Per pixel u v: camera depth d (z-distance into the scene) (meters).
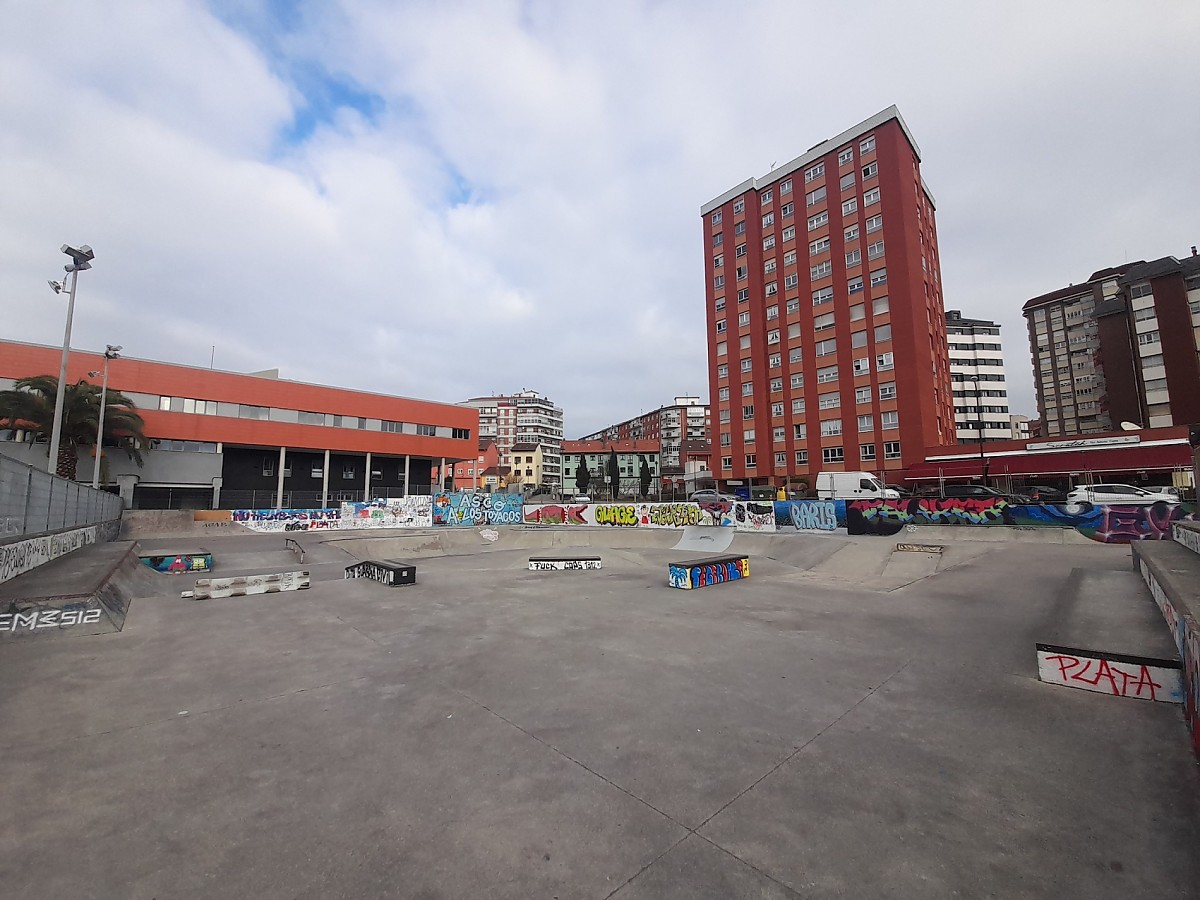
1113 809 3.10
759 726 4.32
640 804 3.17
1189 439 28.59
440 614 8.82
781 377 46.00
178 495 36.25
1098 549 13.81
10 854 2.62
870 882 2.51
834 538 18.92
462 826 2.94
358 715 4.54
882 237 40.56
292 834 2.85
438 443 47.91
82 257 20.95
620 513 28.11
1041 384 69.25
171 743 3.96
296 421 40.34
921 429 37.62
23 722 4.32
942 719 4.44
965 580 11.22
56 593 7.87
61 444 29.44
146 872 2.52
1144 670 4.69
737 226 49.88
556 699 4.92
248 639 7.12
